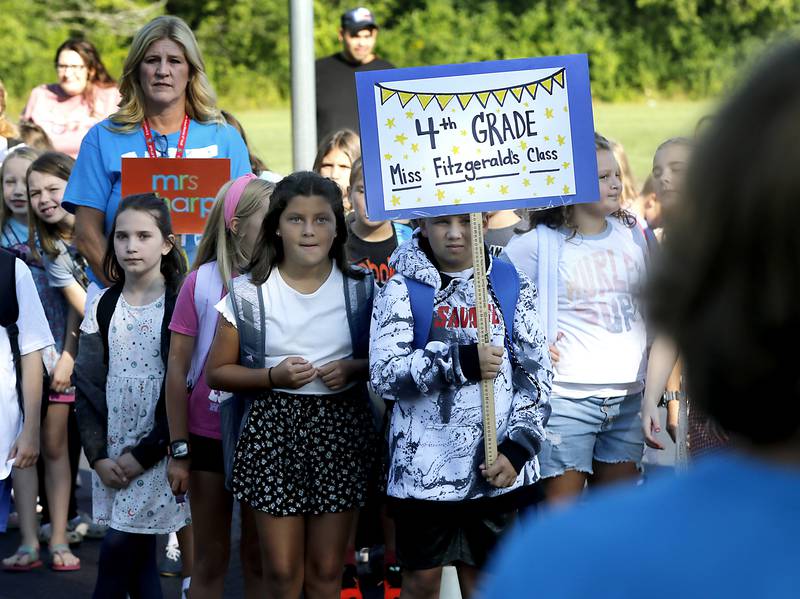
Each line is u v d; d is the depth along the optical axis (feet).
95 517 21.61
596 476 22.26
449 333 18.26
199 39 147.43
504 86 18.92
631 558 4.56
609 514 4.71
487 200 18.88
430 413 17.97
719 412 4.91
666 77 148.56
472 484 17.92
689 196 4.84
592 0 150.51
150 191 25.08
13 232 29.43
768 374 4.71
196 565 20.62
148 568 21.44
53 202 27.02
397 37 144.66
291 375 18.25
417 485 17.93
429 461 17.90
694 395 5.01
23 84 138.92
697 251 4.79
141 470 20.79
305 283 19.04
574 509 4.82
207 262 20.68
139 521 20.79
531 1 149.69
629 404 21.76
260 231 19.13
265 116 135.44
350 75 48.75
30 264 27.27
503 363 18.33
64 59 46.06
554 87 19.02
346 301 19.11
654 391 20.80
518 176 18.98
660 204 24.31
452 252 18.60
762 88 4.70
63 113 46.37
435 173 18.85
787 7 146.00
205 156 25.90
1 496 22.07
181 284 21.66
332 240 19.02
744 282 4.71
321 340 18.89
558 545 4.67
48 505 26.78
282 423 18.51
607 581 4.55
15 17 140.26
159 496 20.86
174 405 20.12
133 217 21.34
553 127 19.04
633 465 22.04
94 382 21.40
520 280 18.90
